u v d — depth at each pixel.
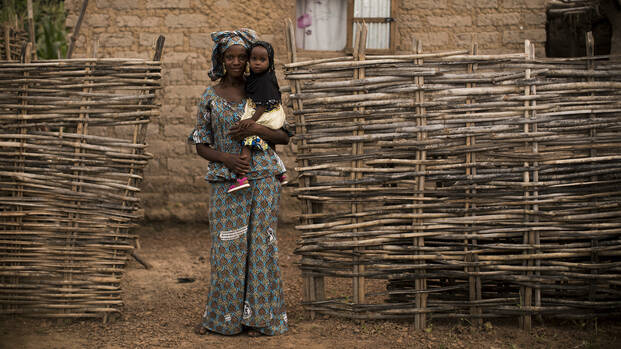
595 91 3.61
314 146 3.82
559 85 3.61
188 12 6.93
